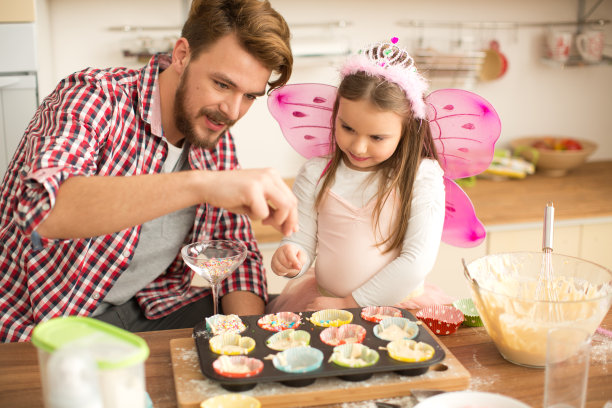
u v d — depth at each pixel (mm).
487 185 2590
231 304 1543
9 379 988
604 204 2328
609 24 2766
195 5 1314
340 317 1130
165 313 1548
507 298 990
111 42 2428
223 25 1267
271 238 2158
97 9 2391
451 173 1479
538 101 2818
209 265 1127
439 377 961
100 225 1007
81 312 1409
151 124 1428
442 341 1116
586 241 2291
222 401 873
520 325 994
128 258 1426
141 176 1008
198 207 1554
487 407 866
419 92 1289
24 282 1372
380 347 1014
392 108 1244
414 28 2643
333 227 1427
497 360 1056
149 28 2443
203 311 1582
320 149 1530
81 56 2420
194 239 1578
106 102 1310
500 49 2723
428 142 1411
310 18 2555
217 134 1419
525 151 2686
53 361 660
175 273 1632
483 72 2682
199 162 1548
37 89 2029
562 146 2703
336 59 2543
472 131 1381
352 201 1414
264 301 1601
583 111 2865
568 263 1151
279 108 1483
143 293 1580
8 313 1368
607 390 957
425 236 1348
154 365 1032
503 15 2697
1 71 1991
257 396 907
